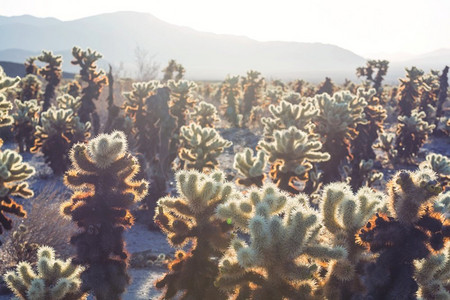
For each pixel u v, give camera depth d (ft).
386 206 14.24
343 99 47.73
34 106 75.31
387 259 11.85
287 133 31.12
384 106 159.84
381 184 56.95
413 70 108.37
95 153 18.26
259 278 12.39
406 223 11.95
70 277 17.02
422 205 11.84
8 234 31.83
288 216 12.44
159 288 15.76
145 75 124.77
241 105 126.11
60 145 56.39
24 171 23.31
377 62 149.48
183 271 15.21
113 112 73.10
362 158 65.72
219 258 15.12
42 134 56.85
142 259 32.60
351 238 13.20
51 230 31.60
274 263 12.00
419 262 11.92
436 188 11.39
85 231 18.38
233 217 13.05
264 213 12.29
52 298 15.89
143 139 53.83
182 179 15.31
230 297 13.83
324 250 12.00
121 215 18.26
